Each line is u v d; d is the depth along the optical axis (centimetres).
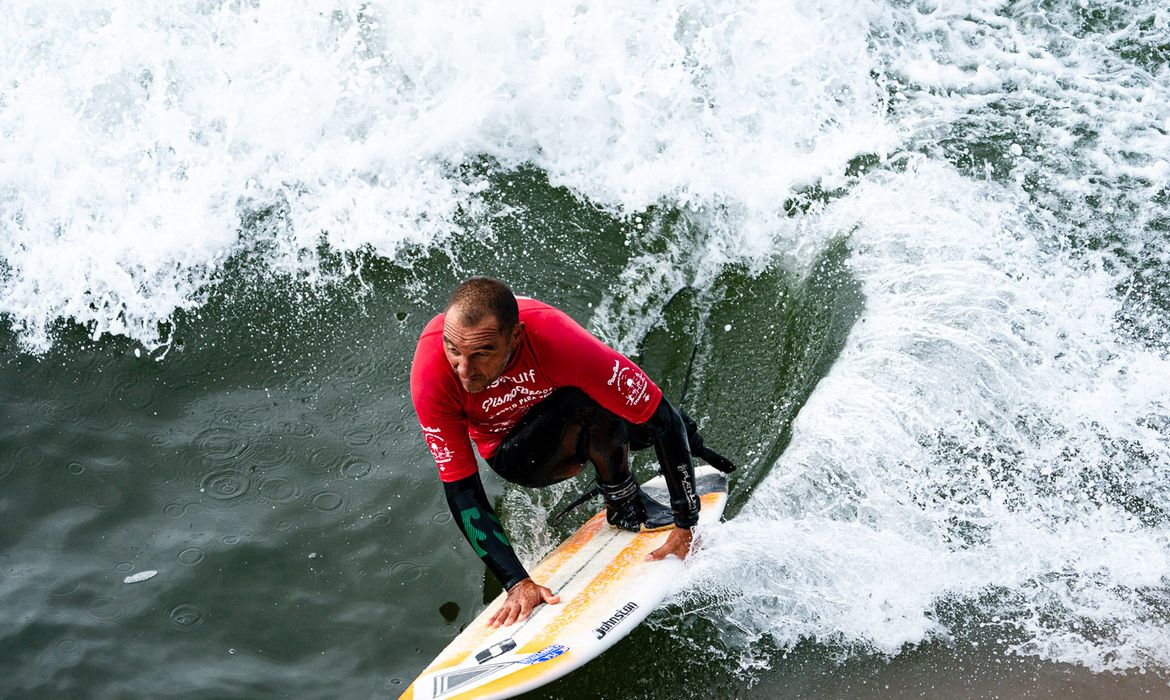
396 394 1722
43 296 1831
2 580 1386
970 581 1416
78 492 1526
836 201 2088
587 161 2148
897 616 1369
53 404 1670
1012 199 2073
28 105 1984
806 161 2169
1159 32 2530
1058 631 1350
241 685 1269
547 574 1389
